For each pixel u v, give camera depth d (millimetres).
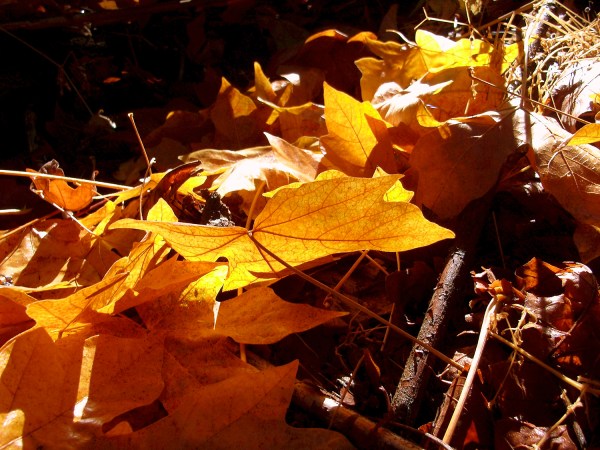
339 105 342
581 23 448
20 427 228
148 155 420
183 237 254
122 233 338
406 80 424
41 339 243
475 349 287
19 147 483
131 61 561
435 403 277
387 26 501
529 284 293
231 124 424
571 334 273
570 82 374
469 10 472
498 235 333
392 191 288
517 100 375
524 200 357
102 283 253
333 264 338
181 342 265
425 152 336
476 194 320
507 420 256
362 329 298
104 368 247
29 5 502
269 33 560
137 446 229
